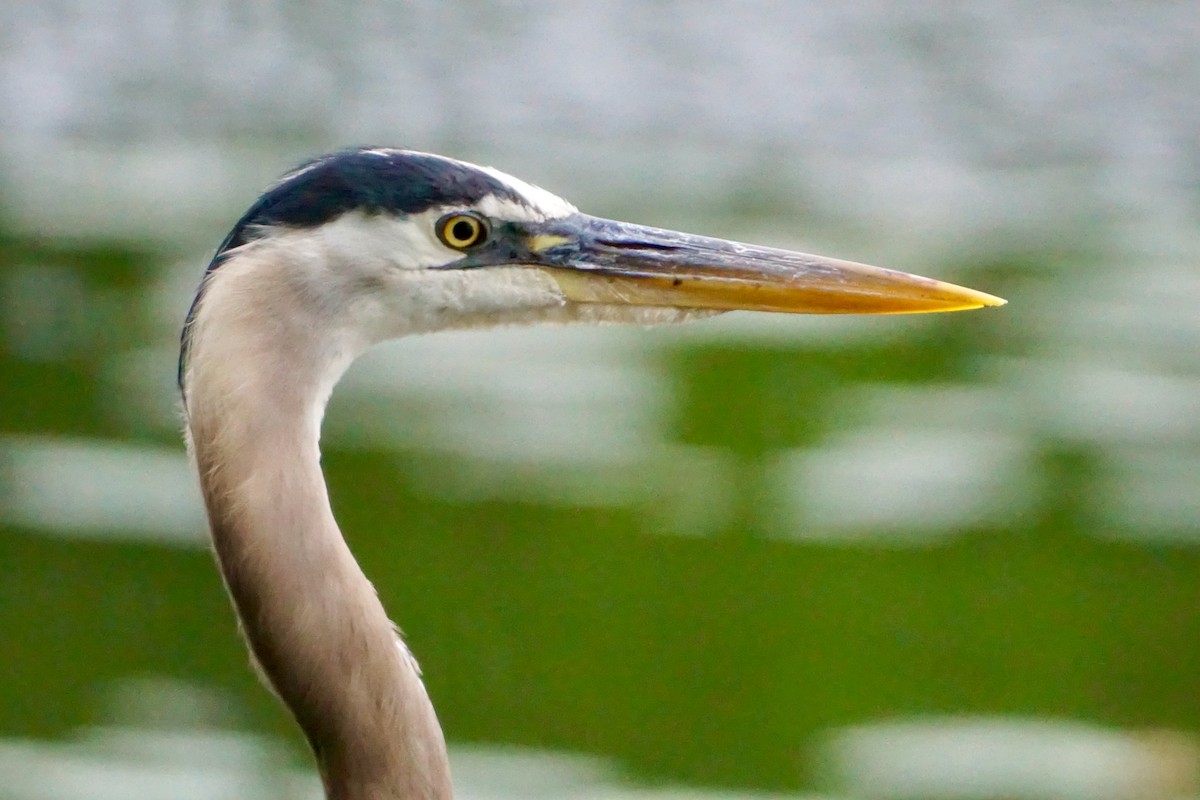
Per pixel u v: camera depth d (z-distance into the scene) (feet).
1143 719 37.60
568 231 20.02
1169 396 54.80
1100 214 76.33
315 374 17.74
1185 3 83.05
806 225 72.02
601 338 59.67
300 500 17.13
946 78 82.53
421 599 41.57
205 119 83.61
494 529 44.47
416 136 82.23
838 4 84.38
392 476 47.06
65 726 35.06
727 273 20.79
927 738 36.65
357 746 17.21
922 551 44.86
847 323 63.16
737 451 49.96
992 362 58.49
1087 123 81.30
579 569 42.78
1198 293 65.46
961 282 65.92
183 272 65.62
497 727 36.32
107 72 85.71
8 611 39.37
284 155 81.46
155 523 43.45
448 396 52.95
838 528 45.80
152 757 33.83
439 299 18.95
